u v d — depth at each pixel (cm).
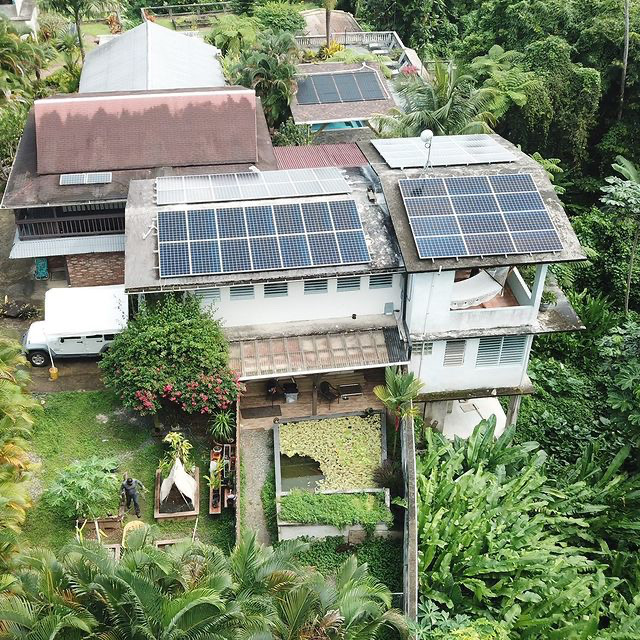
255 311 2919
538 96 4803
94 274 3541
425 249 2747
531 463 3023
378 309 3002
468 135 3559
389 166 3111
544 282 3070
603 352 3191
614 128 5119
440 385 3103
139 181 3153
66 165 3553
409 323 2919
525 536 2680
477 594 2475
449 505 2736
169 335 2725
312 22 6531
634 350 3112
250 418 3044
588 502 2994
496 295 3152
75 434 2930
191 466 2792
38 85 5256
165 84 4691
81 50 5834
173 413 2977
